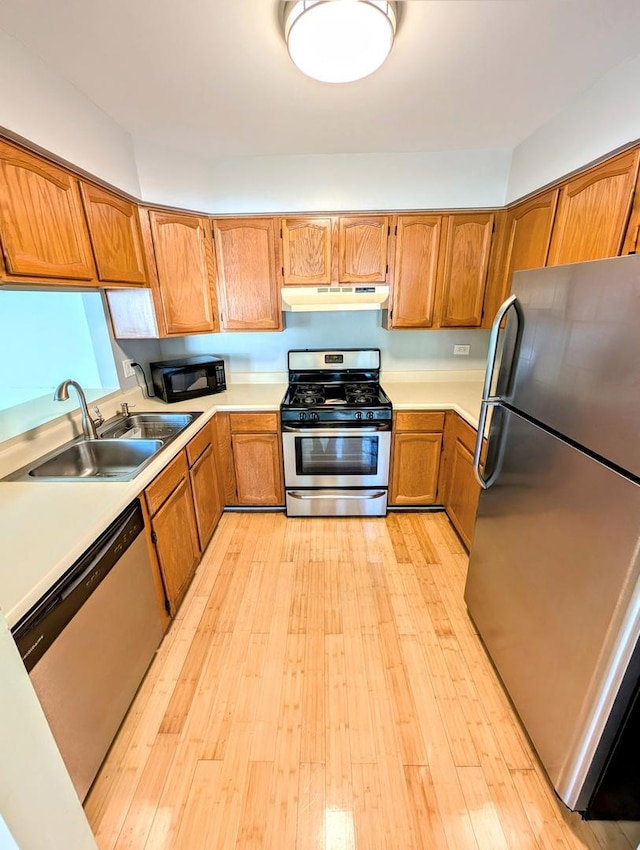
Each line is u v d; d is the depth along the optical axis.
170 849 1.13
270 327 2.63
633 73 1.38
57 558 1.04
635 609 0.90
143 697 1.55
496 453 1.53
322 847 1.13
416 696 1.54
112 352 2.32
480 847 1.12
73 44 1.26
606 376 0.95
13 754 0.69
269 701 1.53
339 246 2.49
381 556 2.38
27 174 1.36
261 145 2.16
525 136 2.09
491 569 1.61
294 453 2.63
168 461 1.76
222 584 2.16
